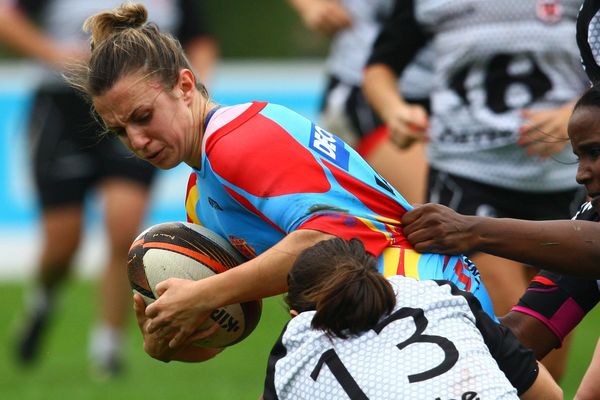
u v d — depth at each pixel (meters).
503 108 20.84
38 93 30.67
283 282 14.11
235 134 14.26
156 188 46.78
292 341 13.50
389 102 21.70
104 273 29.02
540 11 20.69
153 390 26.53
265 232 14.78
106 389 26.83
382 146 25.58
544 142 20.05
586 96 13.98
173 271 15.01
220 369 29.14
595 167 13.95
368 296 13.12
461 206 21.03
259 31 61.47
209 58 31.34
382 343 13.13
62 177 30.55
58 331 35.34
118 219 28.94
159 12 30.78
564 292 15.23
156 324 14.54
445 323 13.35
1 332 35.56
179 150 14.76
